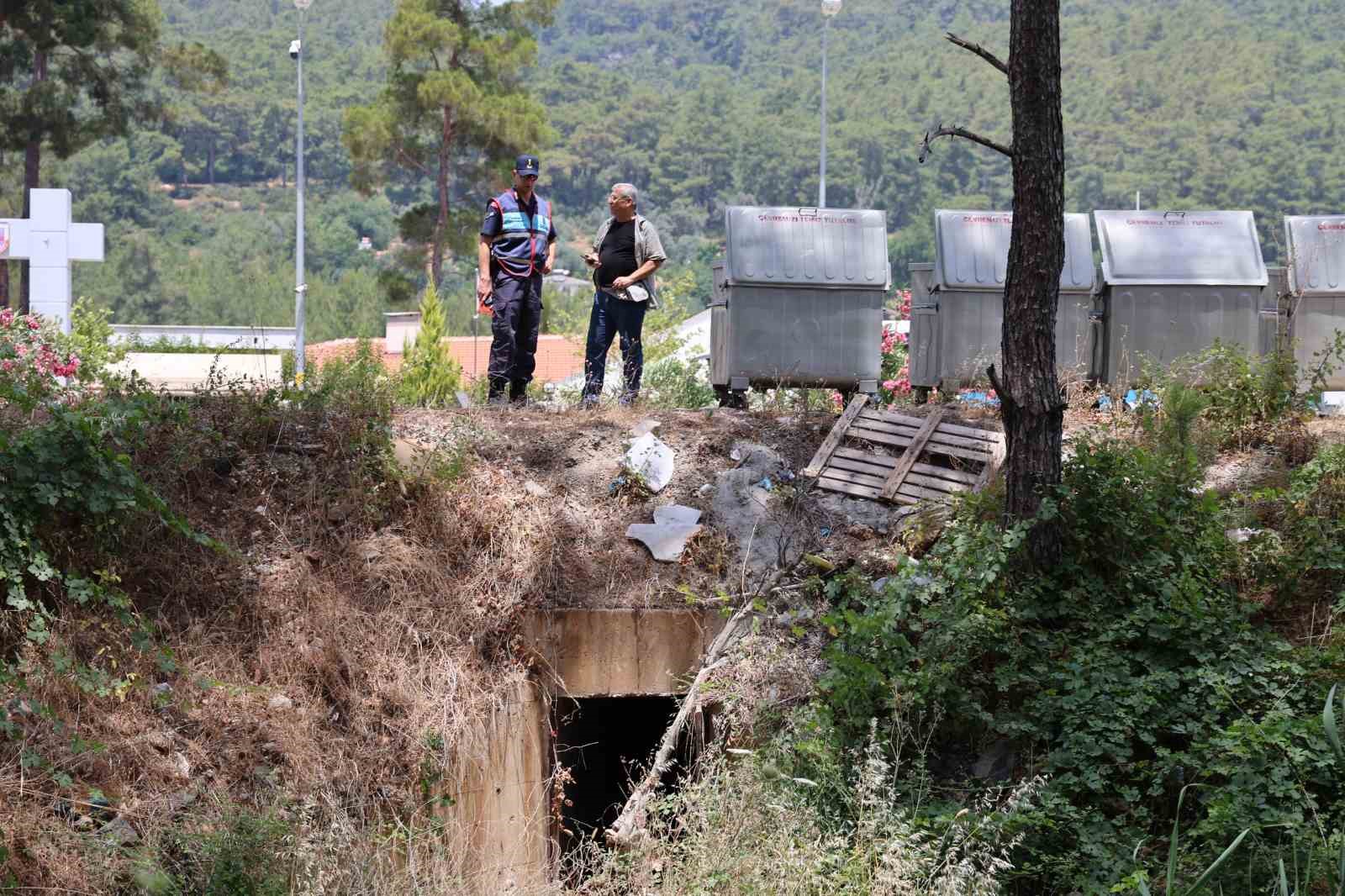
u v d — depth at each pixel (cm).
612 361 2258
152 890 874
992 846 941
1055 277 1151
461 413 1442
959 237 1612
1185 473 1198
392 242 16512
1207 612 1085
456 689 1137
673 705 1390
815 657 1152
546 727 1209
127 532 1117
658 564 1252
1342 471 1228
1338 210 16788
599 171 18612
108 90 6112
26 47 5712
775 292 1522
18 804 898
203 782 988
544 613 1207
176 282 12475
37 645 1003
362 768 1063
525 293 1531
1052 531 1152
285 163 18325
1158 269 1580
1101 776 1004
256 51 19675
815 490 1358
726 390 1582
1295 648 1067
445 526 1248
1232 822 922
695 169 18150
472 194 6756
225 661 1096
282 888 886
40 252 3544
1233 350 1481
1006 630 1107
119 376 1373
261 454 1280
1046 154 1138
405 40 6016
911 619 1139
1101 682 1048
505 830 1138
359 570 1199
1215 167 17800
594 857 1048
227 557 1162
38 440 1034
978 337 1606
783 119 19212
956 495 1265
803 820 945
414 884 929
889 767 995
